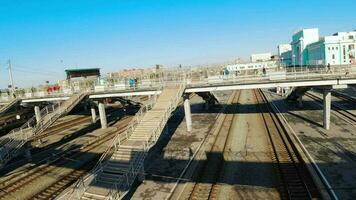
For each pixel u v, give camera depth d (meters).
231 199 18.83
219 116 44.81
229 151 27.97
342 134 30.03
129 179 20.70
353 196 17.48
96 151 32.75
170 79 38.50
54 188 23.53
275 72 34.34
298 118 38.66
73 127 47.25
